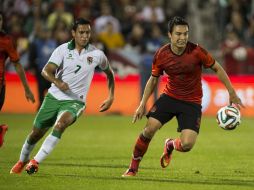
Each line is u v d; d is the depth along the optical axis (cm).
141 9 8350
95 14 7950
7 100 7088
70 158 3775
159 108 3012
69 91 2986
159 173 3219
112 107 7056
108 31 7350
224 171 3334
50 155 3897
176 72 2948
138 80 7038
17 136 4959
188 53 2919
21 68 3109
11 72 7119
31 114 6900
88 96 7075
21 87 7069
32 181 2892
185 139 2930
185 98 2989
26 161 3098
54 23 7169
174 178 3056
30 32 7719
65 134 5184
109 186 2791
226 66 7388
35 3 7812
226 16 8188
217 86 6906
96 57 3019
